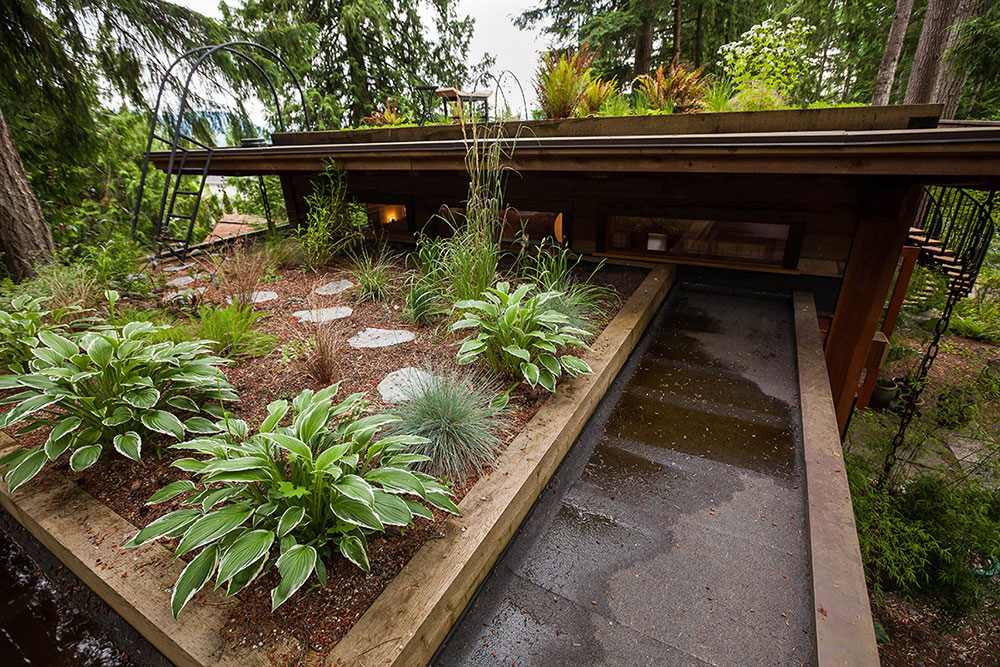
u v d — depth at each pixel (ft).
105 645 4.43
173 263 16.03
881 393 18.78
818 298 12.01
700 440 7.34
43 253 14.60
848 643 4.00
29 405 5.43
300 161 14.99
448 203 15.97
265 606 3.93
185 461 4.39
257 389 7.56
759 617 4.58
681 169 9.82
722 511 5.94
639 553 5.38
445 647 4.32
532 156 11.14
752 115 10.46
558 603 4.79
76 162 21.40
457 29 44.14
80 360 5.94
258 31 28.96
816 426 7.20
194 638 3.68
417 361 8.45
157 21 22.45
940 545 10.94
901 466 13.39
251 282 11.83
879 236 10.48
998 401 14.35
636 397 8.54
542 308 9.01
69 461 5.98
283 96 29.91
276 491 4.27
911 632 11.25
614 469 6.77
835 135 8.11
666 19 34.24
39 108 19.43
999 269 27.04
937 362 22.89
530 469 5.69
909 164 7.83
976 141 7.06
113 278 12.19
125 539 4.74
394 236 17.83
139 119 25.68
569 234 14.57
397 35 41.06
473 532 4.72
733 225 12.55
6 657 4.48
